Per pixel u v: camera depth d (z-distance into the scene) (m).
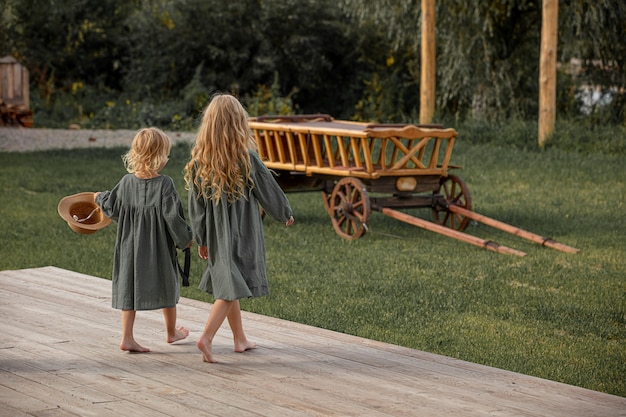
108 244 11.42
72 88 31.38
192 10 30.05
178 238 5.94
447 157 12.34
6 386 5.41
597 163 18.56
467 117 23.84
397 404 5.16
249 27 30.41
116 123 27.84
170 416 4.91
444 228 11.45
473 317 8.17
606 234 12.13
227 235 5.70
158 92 30.78
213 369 5.82
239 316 6.24
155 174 5.99
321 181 13.08
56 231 12.16
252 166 5.78
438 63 26.17
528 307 8.51
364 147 11.69
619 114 24.03
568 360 6.89
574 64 26.03
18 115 26.44
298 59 30.59
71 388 5.38
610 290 9.13
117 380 5.55
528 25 24.56
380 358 6.12
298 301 8.69
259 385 5.49
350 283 9.45
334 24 30.56
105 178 16.84
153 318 7.16
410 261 10.54
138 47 30.91
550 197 15.05
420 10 23.81
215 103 5.73
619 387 6.24
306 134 12.28
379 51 31.42
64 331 6.71
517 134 21.36
